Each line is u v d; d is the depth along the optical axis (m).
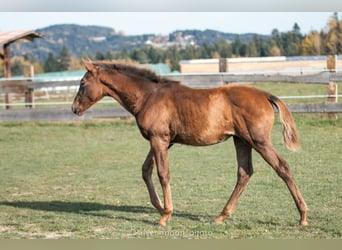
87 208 9.78
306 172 11.96
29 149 16.22
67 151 15.73
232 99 8.04
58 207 9.91
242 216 8.73
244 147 8.38
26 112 19.56
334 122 17.08
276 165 7.88
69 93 39.53
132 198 10.48
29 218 9.09
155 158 8.45
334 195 9.98
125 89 8.74
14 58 88.50
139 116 8.61
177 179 11.85
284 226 8.05
